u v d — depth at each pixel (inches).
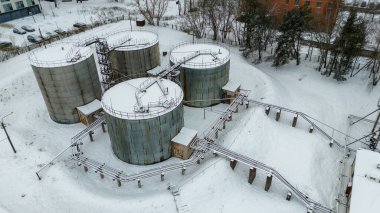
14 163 1328.7
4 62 2177.7
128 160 1357.0
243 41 2495.1
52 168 1286.9
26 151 1393.9
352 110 1797.5
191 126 1598.2
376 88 1886.1
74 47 1662.2
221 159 1279.5
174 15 3462.1
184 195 1140.5
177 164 1269.7
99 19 3161.9
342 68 1935.3
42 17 3334.2
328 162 1413.6
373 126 1627.7
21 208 1152.2
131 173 1309.1
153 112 1234.0
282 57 2079.2
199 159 1336.1
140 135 1248.2
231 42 2593.5
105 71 1674.5
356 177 1199.6
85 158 1325.0
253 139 1421.0
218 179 1188.5
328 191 1278.3
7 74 1973.4
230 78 2030.0
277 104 1660.9
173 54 1797.5
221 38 2682.1
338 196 1256.8
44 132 1556.3
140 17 3201.3
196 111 1733.5
